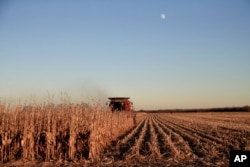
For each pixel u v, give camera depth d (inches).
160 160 675.4
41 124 727.1
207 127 1635.1
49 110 739.4
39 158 694.5
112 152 786.8
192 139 1060.5
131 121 1781.5
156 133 1325.0
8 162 658.2
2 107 735.1
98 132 785.6
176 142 962.7
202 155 741.3
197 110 7721.5
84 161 663.1
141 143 963.3
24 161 667.4
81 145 718.5
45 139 706.8
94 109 801.6
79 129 723.4
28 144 694.5
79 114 742.5
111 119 1052.5
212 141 989.8
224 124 1889.8
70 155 686.5
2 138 684.1
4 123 707.4
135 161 666.2
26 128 695.1
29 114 727.7
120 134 1307.8
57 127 722.2
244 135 1173.1
